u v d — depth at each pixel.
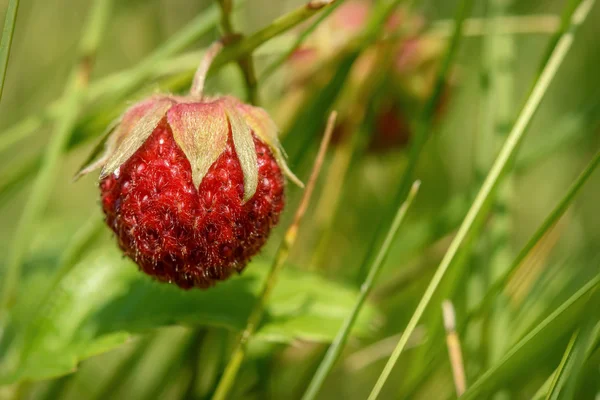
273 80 0.18
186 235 0.13
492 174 0.14
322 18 0.15
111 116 0.15
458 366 0.14
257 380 0.16
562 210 0.14
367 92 0.17
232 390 0.16
